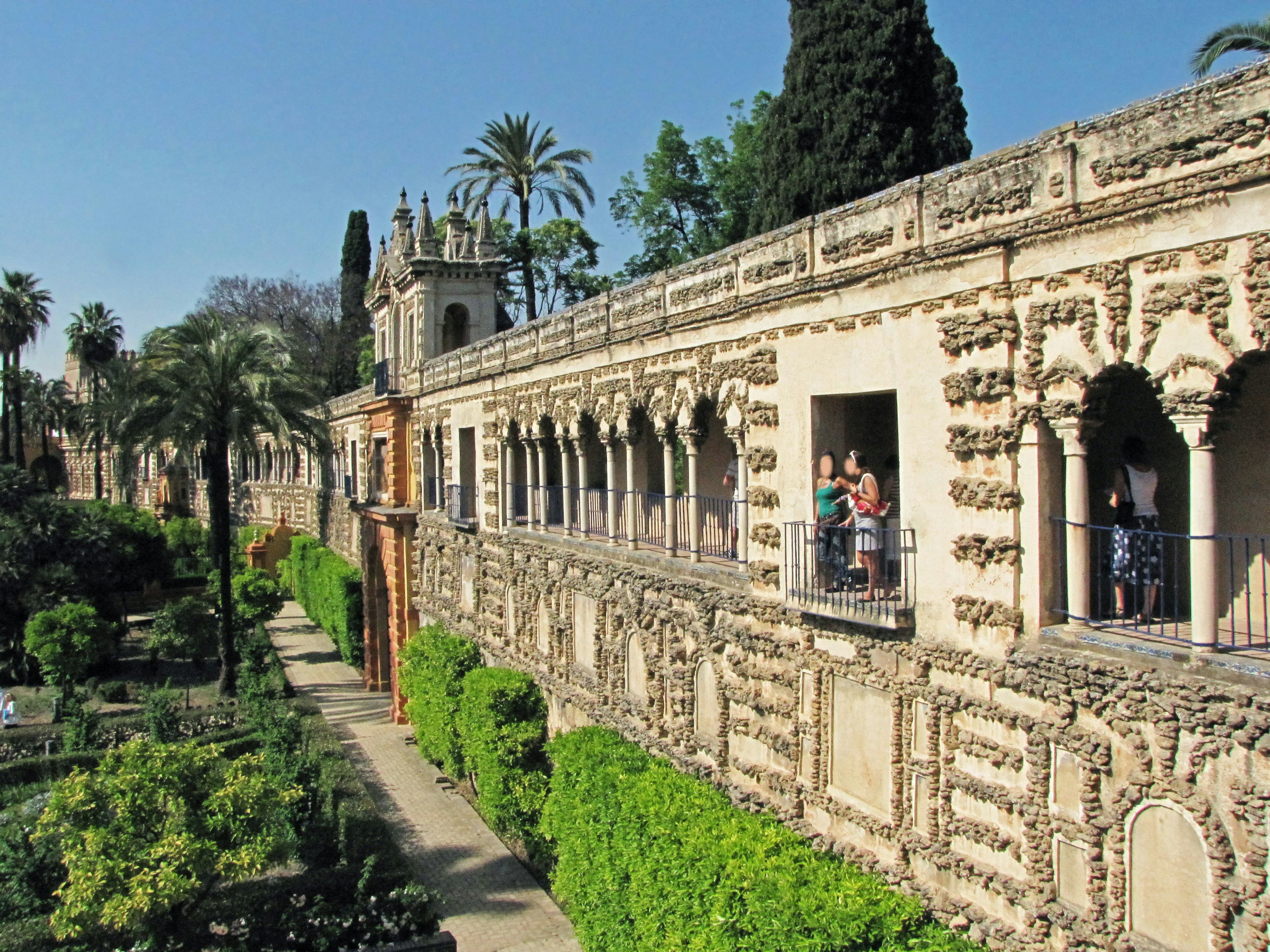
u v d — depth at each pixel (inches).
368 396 1979.6
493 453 1250.6
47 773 1245.1
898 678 542.0
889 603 546.6
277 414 1625.2
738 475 724.7
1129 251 414.3
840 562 589.9
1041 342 455.5
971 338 486.0
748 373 676.1
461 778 1225.4
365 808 985.5
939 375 510.3
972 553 494.0
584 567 964.0
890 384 545.3
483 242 1697.8
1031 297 461.4
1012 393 470.3
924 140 1249.4
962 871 498.9
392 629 1643.7
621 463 1082.1
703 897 564.1
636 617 850.8
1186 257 393.4
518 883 972.6
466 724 1123.9
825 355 598.5
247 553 3063.5
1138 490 471.5
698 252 1859.0
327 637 2319.1
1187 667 397.7
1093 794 430.6
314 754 1176.2
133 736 1381.6
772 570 657.6
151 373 1574.8
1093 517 525.7
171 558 2608.3
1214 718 384.5
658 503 916.0
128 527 2361.0
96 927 739.4
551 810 839.7
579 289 2202.3
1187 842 395.5
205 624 1754.4
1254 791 371.2
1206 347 386.6
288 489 3122.5
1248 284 371.2
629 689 886.4
